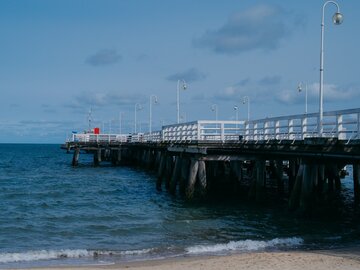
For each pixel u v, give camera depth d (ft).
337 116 59.77
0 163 260.21
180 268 44.09
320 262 44.11
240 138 94.12
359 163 60.44
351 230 62.54
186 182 92.89
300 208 65.57
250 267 42.93
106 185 130.82
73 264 49.44
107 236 63.98
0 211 85.35
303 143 61.67
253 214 75.25
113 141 204.95
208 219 72.54
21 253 54.60
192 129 98.43
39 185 133.49
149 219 74.18
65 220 75.31
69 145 200.34
